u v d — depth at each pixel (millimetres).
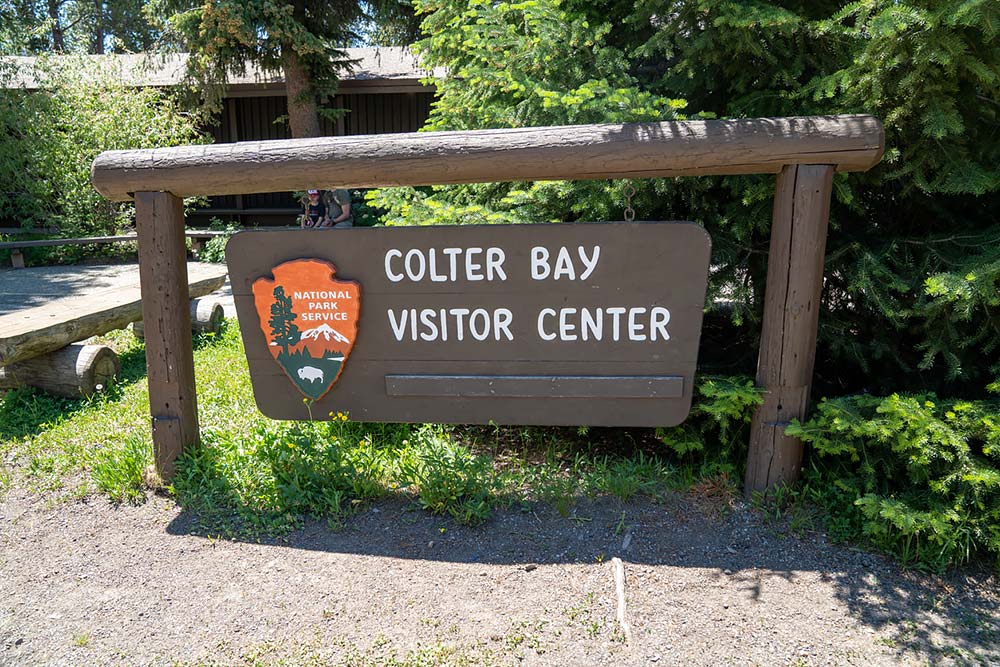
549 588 2812
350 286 3475
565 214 4121
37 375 4930
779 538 3117
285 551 3094
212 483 3529
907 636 2541
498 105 4371
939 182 3344
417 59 13961
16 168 13367
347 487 3508
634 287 3303
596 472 3684
